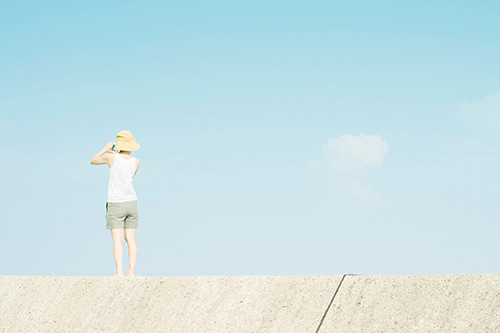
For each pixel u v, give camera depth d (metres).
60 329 5.93
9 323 6.17
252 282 5.57
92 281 6.30
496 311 4.34
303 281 5.36
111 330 5.71
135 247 7.02
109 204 6.91
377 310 4.81
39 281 6.56
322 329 4.88
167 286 5.90
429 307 4.64
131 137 7.19
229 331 5.24
